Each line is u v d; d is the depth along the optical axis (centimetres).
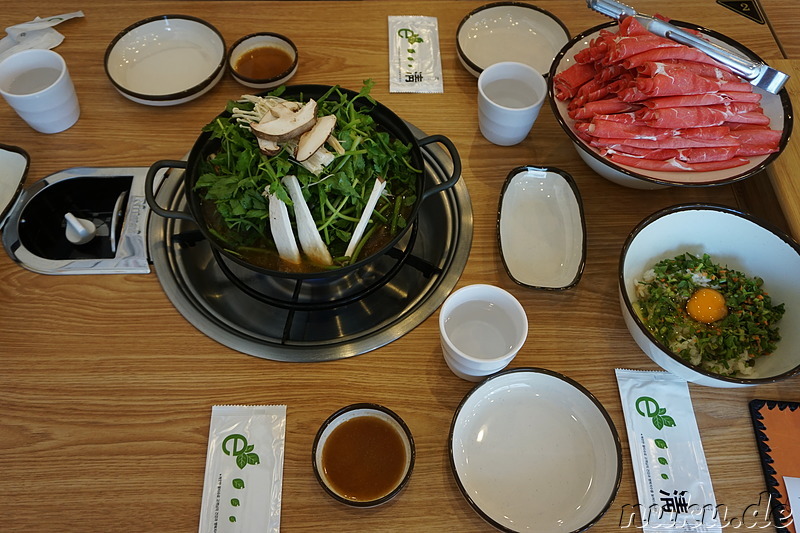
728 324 64
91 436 61
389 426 59
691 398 63
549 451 59
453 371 63
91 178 76
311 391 63
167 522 57
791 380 63
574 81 73
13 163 76
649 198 75
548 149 78
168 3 90
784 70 80
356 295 71
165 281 69
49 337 66
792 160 71
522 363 65
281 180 63
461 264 70
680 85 66
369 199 65
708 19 88
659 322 64
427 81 83
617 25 76
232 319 70
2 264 70
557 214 73
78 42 86
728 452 60
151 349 65
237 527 56
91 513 57
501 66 76
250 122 64
